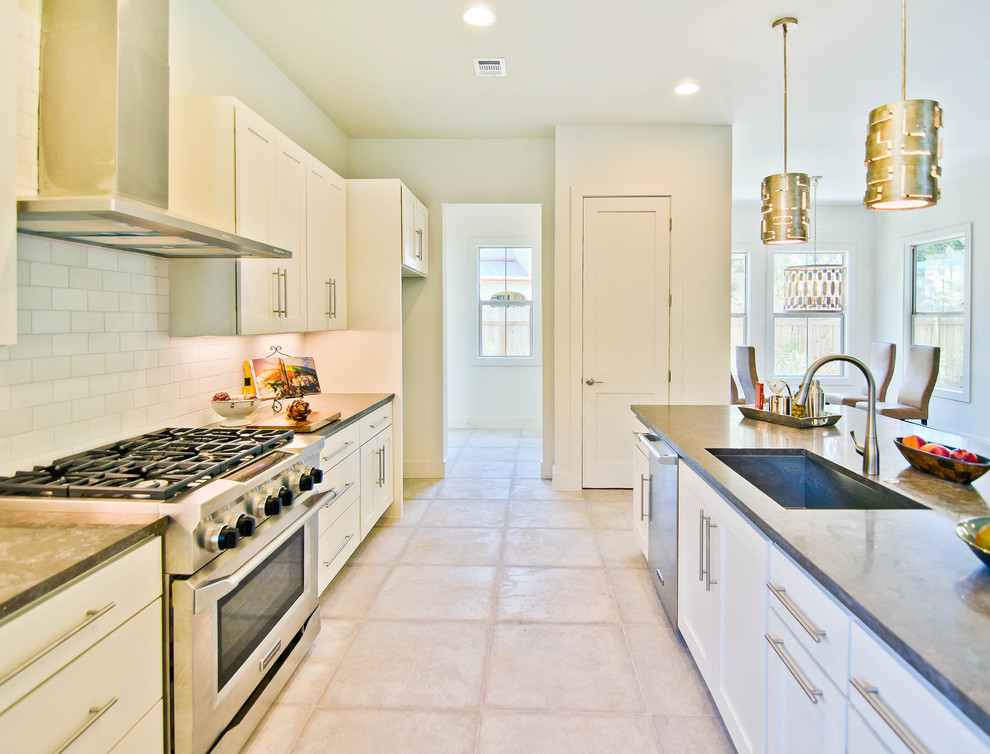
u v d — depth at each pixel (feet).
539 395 23.68
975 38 9.74
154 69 5.67
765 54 10.37
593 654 7.36
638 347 14.44
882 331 23.68
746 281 24.36
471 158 15.10
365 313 12.44
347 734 5.93
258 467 5.77
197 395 8.32
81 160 5.19
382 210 12.33
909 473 5.76
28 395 5.48
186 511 4.53
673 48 10.14
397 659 7.27
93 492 4.66
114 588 3.94
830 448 6.98
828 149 16.10
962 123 14.10
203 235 5.60
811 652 3.71
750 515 4.62
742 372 20.79
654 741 5.81
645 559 10.21
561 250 14.30
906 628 2.75
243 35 9.50
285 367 11.07
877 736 2.95
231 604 5.27
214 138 7.26
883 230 23.58
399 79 11.37
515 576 9.66
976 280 19.08
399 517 12.57
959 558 3.61
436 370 15.65
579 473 14.69
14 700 3.11
